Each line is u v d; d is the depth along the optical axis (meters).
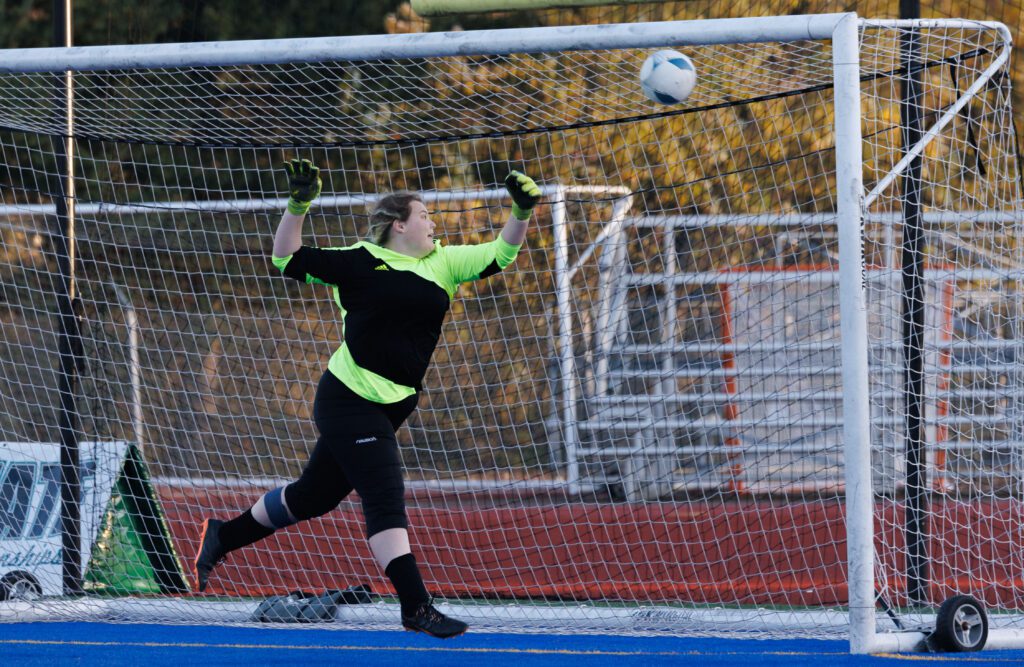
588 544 31.02
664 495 35.28
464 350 39.84
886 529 29.33
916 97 25.75
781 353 37.19
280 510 19.45
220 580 30.05
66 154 29.14
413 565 17.59
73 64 22.47
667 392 37.41
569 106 28.53
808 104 36.47
